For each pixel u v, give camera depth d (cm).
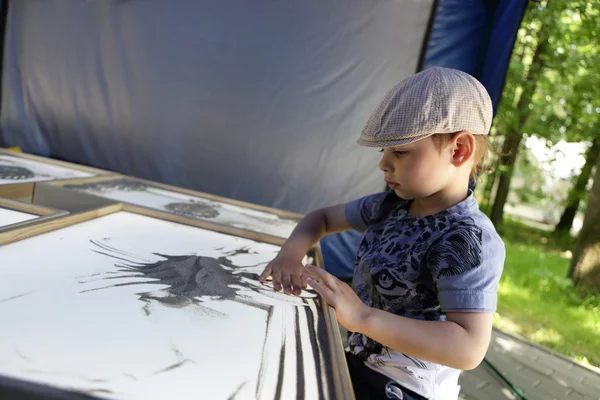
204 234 155
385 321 95
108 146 321
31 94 321
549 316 372
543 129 652
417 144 104
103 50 311
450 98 103
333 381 78
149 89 311
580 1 528
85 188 191
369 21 294
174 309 94
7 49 316
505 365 282
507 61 284
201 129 312
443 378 111
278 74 302
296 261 131
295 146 310
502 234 770
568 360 305
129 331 82
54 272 100
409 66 300
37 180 181
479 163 120
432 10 292
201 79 307
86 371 67
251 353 83
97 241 126
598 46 551
